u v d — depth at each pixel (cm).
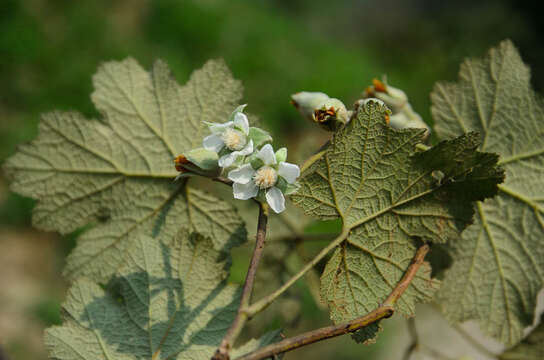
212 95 33
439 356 38
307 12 159
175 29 114
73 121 33
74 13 106
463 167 28
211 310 29
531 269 33
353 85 122
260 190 28
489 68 33
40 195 33
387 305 27
